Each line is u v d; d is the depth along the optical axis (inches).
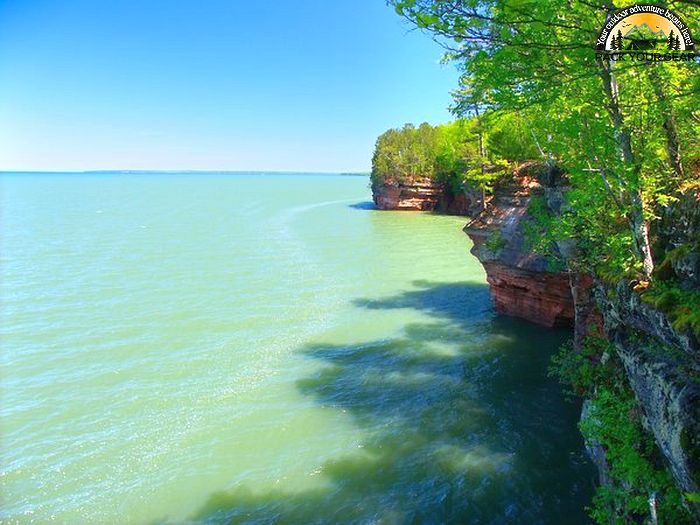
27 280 1716.3
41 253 2234.3
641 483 410.0
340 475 640.4
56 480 653.3
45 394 887.7
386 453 681.0
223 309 1382.9
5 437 752.3
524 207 1108.5
